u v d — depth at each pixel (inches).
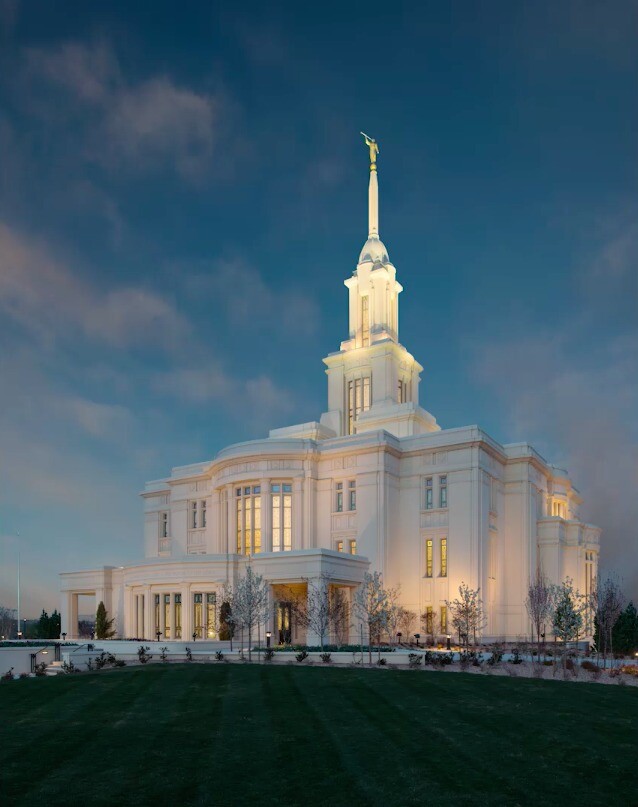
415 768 729.6
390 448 2539.4
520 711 1018.1
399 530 2566.4
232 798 642.2
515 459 2669.8
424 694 1151.0
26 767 728.3
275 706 1042.1
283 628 2343.8
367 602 2172.7
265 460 2637.8
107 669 1599.4
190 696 1127.6
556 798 653.3
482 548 2417.6
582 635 2447.1
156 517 3243.1
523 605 2554.1
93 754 775.7
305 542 2576.3
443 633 2405.3
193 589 2357.3
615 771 734.5
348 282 3275.1
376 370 3061.0
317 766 734.5
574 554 2834.6
